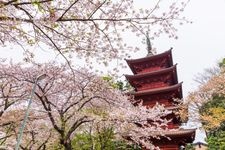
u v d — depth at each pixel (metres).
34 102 16.92
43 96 15.31
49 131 18.19
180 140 27.41
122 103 18.03
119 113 17.62
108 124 18.33
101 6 7.42
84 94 16.94
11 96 16.09
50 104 16.48
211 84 39.12
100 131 20.16
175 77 34.19
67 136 15.05
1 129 18.00
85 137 23.55
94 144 21.94
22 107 17.23
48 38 7.10
